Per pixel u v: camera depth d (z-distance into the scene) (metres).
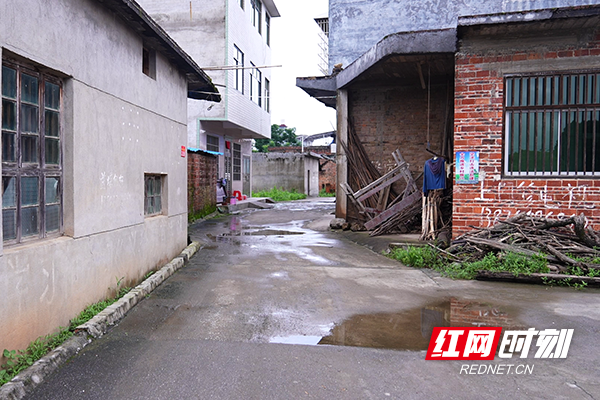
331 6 13.06
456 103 8.61
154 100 6.98
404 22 12.50
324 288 6.36
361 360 3.97
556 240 7.34
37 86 4.15
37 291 3.94
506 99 8.46
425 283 6.67
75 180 4.62
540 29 8.07
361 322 4.96
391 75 11.30
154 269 7.03
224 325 4.85
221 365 3.86
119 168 5.72
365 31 12.83
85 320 4.62
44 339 4.01
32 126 4.08
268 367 3.82
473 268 7.05
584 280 6.35
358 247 10.02
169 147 7.76
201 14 16.59
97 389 3.45
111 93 5.46
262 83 21.88
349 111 12.81
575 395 3.35
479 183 8.54
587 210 8.11
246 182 24.56
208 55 16.61
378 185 12.29
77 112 4.65
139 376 3.66
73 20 4.55
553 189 8.23
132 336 4.53
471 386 3.49
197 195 15.13
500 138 8.44
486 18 7.79
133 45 6.13
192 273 7.29
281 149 40.41
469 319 5.04
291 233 12.23
